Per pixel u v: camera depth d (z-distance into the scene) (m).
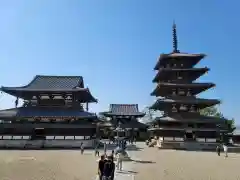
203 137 59.94
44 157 37.38
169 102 62.09
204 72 65.94
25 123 55.75
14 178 21.25
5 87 57.03
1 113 56.06
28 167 27.55
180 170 26.94
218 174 24.97
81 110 59.91
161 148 56.94
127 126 79.50
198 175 24.17
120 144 36.38
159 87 64.75
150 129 67.31
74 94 60.31
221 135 60.69
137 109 84.06
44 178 21.55
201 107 70.62
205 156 43.31
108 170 14.38
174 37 72.56
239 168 29.41
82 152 43.25
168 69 65.38
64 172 24.73
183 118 61.22
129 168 27.22
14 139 54.41
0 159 34.66
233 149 54.59
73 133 55.62
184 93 65.69
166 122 61.78
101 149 51.75
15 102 60.31
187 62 68.44
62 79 65.06
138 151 49.34
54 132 55.47
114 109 83.56
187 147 57.78
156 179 21.58
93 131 58.69
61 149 51.66
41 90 57.81
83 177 22.27
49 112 57.62
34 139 54.56
